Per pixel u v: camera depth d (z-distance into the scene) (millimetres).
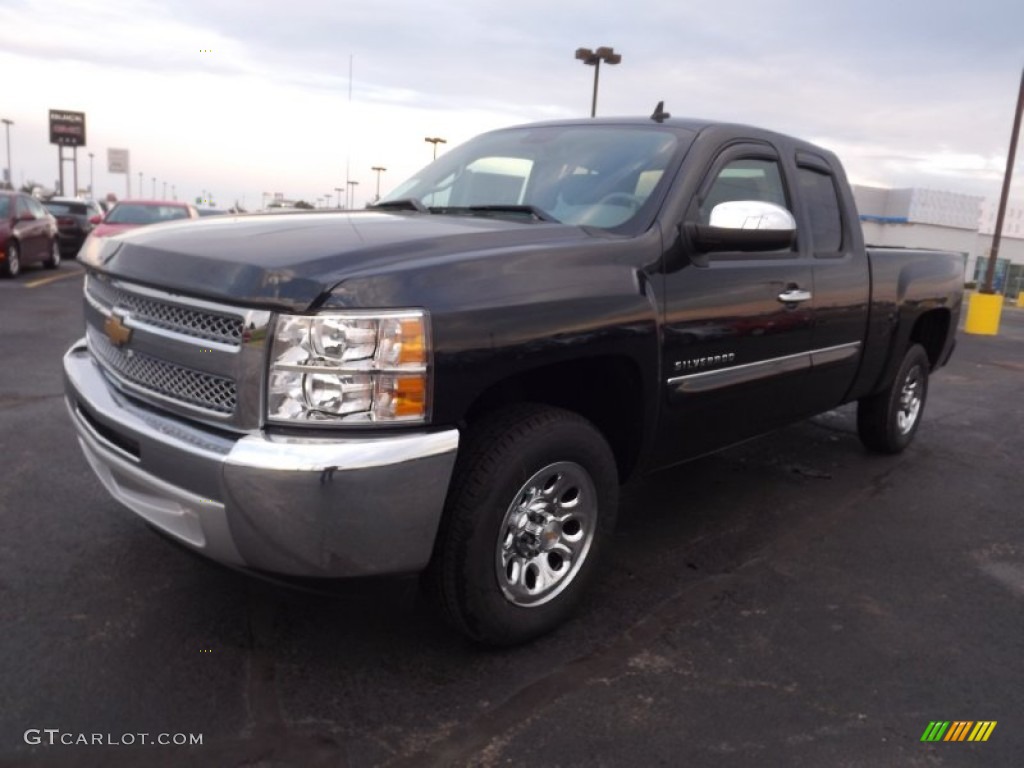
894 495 4922
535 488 2861
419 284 2451
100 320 3023
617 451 3346
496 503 2668
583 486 3029
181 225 3076
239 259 2479
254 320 2359
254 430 2383
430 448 2418
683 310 3250
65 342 8305
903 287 4949
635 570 3688
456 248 2738
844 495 4867
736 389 3621
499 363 2578
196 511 2416
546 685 2748
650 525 4246
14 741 2340
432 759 2365
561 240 2982
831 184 4492
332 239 2693
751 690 2781
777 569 3777
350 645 2922
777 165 4035
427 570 2697
